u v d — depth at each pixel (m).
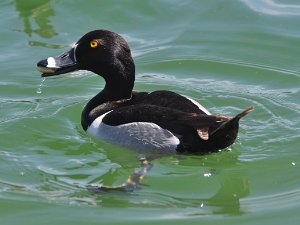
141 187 11.84
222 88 15.07
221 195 11.65
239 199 11.53
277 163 12.35
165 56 16.44
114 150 12.78
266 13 18.03
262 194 11.65
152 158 12.43
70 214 11.12
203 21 17.84
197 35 17.27
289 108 14.06
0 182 12.01
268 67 15.95
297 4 18.41
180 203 11.42
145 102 12.89
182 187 11.85
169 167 12.35
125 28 17.75
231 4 18.42
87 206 11.33
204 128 11.71
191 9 18.30
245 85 15.27
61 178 12.14
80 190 11.79
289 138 12.97
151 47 16.84
